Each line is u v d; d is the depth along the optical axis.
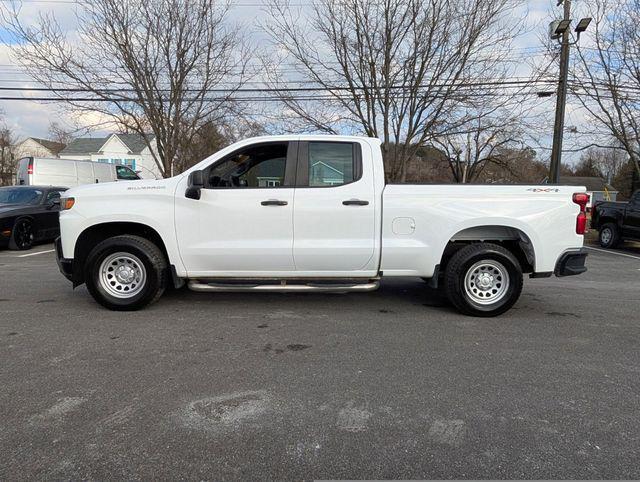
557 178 15.13
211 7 14.70
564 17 14.60
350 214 5.01
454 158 24.34
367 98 14.27
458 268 5.13
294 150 5.08
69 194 5.14
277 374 3.58
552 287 7.14
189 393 3.24
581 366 3.81
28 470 2.37
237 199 5.00
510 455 2.54
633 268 9.34
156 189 5.06
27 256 9.76
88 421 2.85
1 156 52.34
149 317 5.04
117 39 14.19
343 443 2.65
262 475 2.36
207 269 5.14
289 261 5.06
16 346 4.11
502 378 3.55
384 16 13.31
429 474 2.38
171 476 2.35
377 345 4.25
